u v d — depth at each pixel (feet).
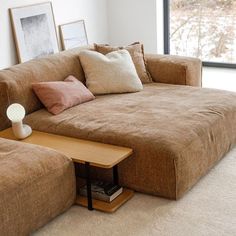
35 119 10.39
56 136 9.71
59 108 10.55
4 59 13.23
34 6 13.96
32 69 11.07
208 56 17.48
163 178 8.66
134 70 12.16
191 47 17.60
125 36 17.48
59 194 8.27
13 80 10.51
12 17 13.21
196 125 9.37
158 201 8.86
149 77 12.77
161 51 17.44
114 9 17.29
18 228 7.48
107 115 10.11
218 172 9.89
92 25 16.71
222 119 10.09
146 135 8.90
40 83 10.83
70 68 11.91
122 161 9.05
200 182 9.49
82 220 8.39
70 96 10.86
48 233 8.05
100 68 11.82
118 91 11.82
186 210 8.51
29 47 13.85
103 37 17.46
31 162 7.91
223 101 10.85
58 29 15.10
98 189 8.87
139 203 8.83
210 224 8.05
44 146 9.11
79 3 15.87
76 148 9.02
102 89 11.71
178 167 8.48
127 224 8.20
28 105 10.77
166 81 12.66
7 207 7.22
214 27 16.97
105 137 9.16
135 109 10.42
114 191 8.86
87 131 9.45
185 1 17.08
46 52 14.52
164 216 8.36
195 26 17.26
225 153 10.51
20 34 13.51
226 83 15.72
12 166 7.69
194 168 9.03
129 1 16.89
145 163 8.77
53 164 8.13
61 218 8.48
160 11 16.84
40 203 7.85
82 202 8.82
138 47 12.88
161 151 8.52
